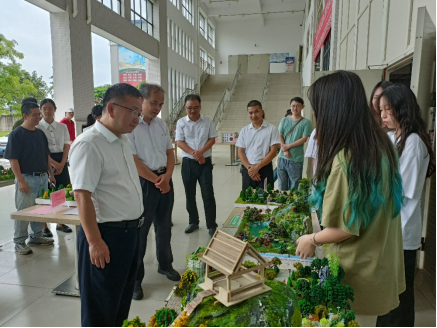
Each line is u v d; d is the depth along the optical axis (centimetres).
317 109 122
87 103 775
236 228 256
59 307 232
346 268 126
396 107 163
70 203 252
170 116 1471
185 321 100
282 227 231
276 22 2141
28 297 246
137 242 182
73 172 156
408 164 155
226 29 2205
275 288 115
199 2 1805
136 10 1128
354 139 112
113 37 935
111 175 164
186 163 369
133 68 1496
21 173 317
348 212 112
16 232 323
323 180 122
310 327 123
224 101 1636
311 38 1323
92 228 155
